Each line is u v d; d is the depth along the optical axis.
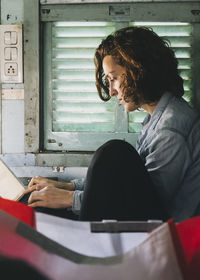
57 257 0.39
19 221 0.40
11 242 0.39
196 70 2.24
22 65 2.28
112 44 1.55
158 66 1.53
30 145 2.29
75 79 2.32
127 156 1.24
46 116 2.34
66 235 0.47
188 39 2.24
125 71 1.53
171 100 1.52
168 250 0.35
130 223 0.48
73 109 2.33
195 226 0.46
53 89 2.33
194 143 1.44
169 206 1.44
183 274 0.34
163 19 2.22
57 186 1.70
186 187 1.44
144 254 0.36
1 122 2.32
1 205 0.49
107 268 0.37
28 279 0.39
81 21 2.26
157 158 1.41
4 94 2.31
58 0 2.25
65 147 2.33
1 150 2.32
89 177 1.25
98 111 2.31
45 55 2.32
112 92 1.63
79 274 0.38
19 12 2.27
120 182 1.23
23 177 2.30
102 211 1.23
